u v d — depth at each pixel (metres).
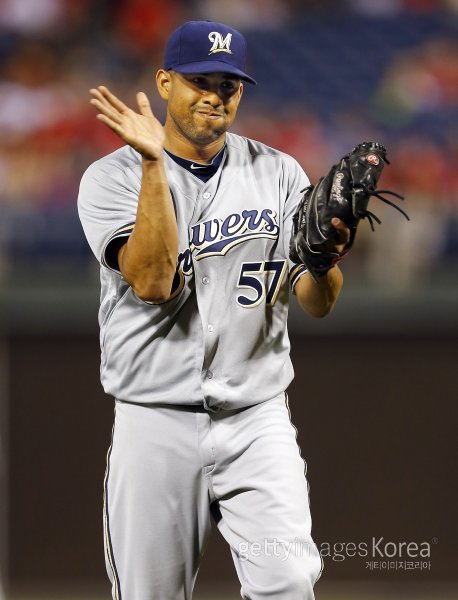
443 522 22.66
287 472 10.91
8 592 22.48
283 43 46.94
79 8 44.59
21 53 42.44
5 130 37.38
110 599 22.62
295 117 39.84
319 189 10.27
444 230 29.70
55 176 33.34
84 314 22.47
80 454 22.56
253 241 11.07
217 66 10.72
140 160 11.38
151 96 40.47
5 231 29.53
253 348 11.16
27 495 22.55
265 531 10.69
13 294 22.42
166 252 10.24
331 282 10.99
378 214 29.12
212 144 11.25
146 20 44.94
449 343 22.64
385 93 42.78
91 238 11.07
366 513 22.58
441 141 40.12
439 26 48.75
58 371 22.50
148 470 11.18
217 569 23.09
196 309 11.08
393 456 22.59
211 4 46.66
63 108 38.44
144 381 11.16
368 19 48.75
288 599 10.46
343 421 22.56
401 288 23.67
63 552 22.64
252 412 11.25
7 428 22.44
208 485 11.26
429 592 22.75
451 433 22.64
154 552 11.20
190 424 11.20
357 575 22.84
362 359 22.56
